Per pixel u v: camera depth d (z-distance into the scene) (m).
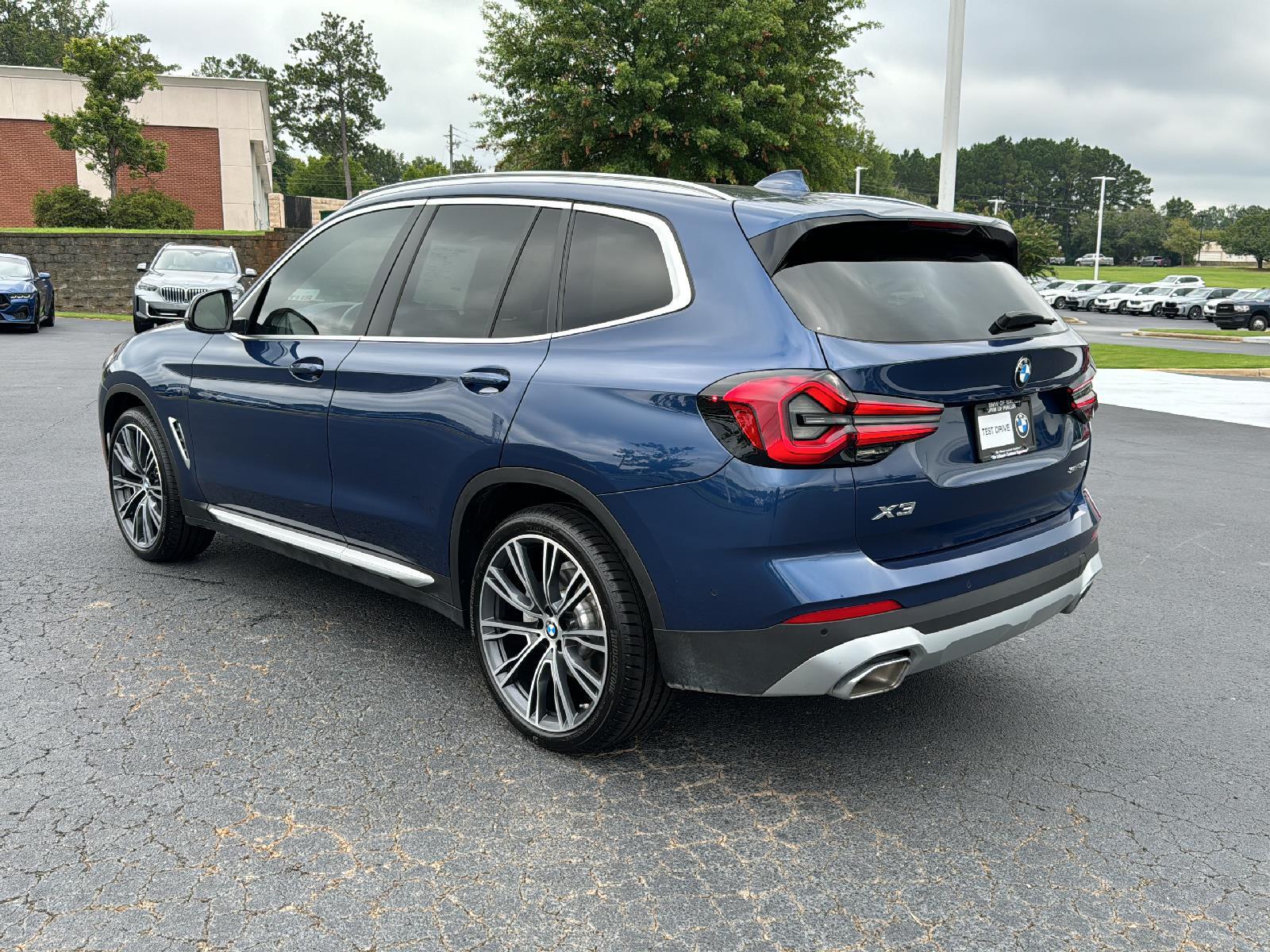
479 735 3.40
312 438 3.93
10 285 18.45
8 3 91.44
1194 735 3.56
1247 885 2.67
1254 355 22.91
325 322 4.02
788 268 2.87
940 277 3.14
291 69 87.25
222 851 2.68
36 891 2.48
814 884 2.63
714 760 3.28
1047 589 3.23
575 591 3.19
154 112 45.22
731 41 19.94
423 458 3.48
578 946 2.35
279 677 3.80
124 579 4.83
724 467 2.73
